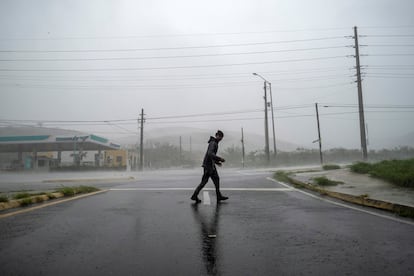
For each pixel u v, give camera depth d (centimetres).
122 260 318
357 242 378
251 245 369
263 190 922
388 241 382
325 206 642
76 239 392
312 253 339
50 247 358
